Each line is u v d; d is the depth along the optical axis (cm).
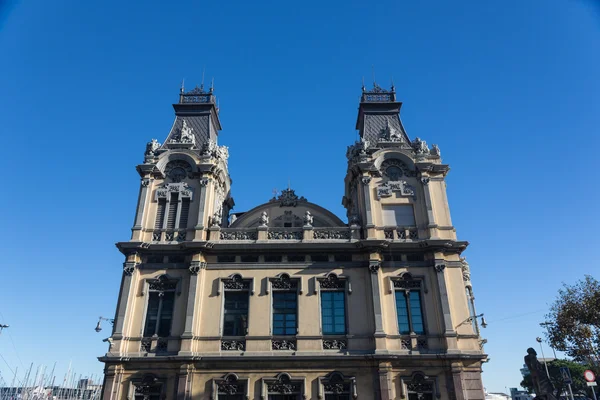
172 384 2569
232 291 2873
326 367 2620
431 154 3350
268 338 2708
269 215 3359
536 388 2398
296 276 2895
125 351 2655
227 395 2573
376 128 3697
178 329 2723
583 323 3750
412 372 2600
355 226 3067
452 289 2864
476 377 2600
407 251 2962
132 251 2919
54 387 6725
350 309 2798
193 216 3100
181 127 3634
